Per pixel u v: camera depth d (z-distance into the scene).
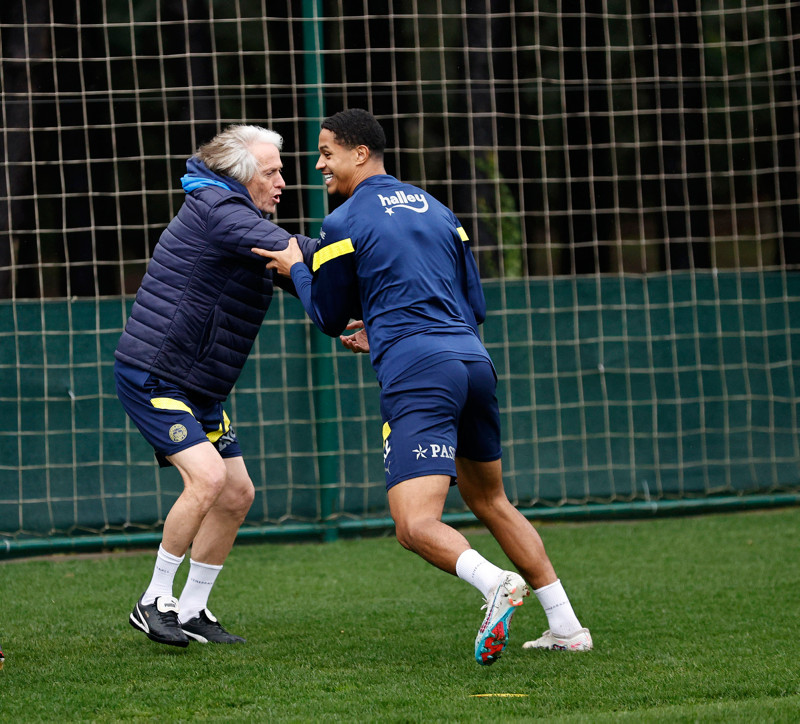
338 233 12.17
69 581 19.59
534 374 24.94
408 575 19.56
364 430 23.83
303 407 23.56
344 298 12.38
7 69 27.69
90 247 27.81
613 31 34.06
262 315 14.25
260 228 13.46
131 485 23.16
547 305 25.02
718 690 11.11
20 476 22.78
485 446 12.73
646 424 25.30
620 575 18.92
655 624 15.01
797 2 31.64
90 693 11.39
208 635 14.35
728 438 25.58
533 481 24.83
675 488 25.31
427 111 32.75
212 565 14.50
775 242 32.28
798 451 25.77
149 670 12.48
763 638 13.85
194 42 30.83
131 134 28.61
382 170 12.84
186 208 13.97
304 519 23.45
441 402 11.61
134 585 19.12
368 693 11.20
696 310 25.53
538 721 9.66
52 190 27.59
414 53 32.31
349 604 17.12
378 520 23.59
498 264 32.69
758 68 33.62
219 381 13.96
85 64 29.09
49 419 22.94
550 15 26.06
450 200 25.50
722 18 27.00
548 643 13.53
